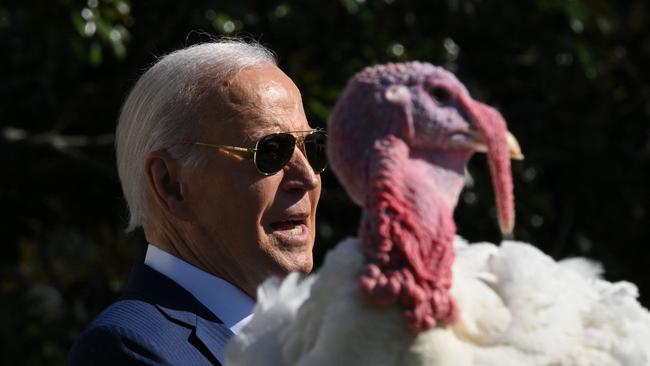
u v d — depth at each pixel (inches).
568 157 253.6
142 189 114.0
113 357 103.3
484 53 248.2
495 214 235.8
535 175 249.8
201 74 111.7
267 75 113.2
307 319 93.5
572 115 256.4
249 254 110.7
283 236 112.0
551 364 92.7
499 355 90.8
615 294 101.0
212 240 111.3
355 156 92.0
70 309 251.4
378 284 87.3
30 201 254.1
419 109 91.7
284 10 222.2
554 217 260.8
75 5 210.5
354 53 225.8
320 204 234.7
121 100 235.3
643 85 263.6
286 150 110.4
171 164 111.7
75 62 221.6
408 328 87.5
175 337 105.3
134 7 229.8
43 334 247.4
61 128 238.4
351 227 237.0
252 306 112.1
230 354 98.0
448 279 88.9
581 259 107.7
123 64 239.5
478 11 239.9
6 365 243.4
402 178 89.5
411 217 88.3
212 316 109.4
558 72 244.2
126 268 249.9
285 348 94.3
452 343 89.0
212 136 110.0
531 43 245.8
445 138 92.3
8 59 240.7
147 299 109.3
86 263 250.1
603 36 254.5
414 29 234.8
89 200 254.7
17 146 243.3
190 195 111.0
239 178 109.7
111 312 108.4
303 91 219.5
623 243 268.4
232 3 218.2
